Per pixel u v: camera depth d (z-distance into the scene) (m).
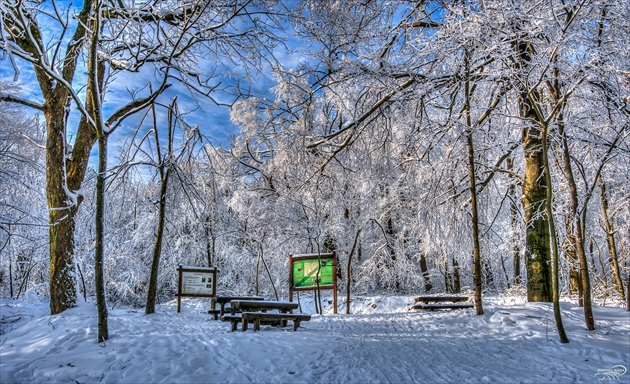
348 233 20.36
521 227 15.03
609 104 9.07
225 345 7.14
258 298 11.95
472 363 6.26
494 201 16.95
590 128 10.16
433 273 22.72
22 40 10.35
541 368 5.97
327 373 5.76
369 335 8.55
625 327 7.98
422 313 11.69
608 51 8.19
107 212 16.17
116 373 5.88
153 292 11.52
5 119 16.02
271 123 14.14
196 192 12.38
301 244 19.59
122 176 11.86
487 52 8.75
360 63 10.38
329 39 11.02
